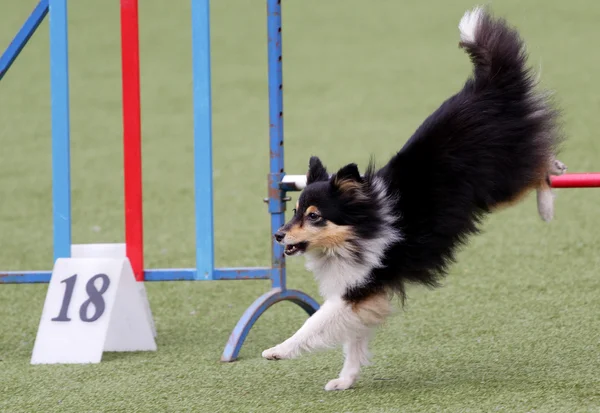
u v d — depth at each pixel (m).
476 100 8.37
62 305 9.70
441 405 7.49
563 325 9.88
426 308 10.92
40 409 7.96
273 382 8.48
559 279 11.89
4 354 9.89
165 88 29.22
